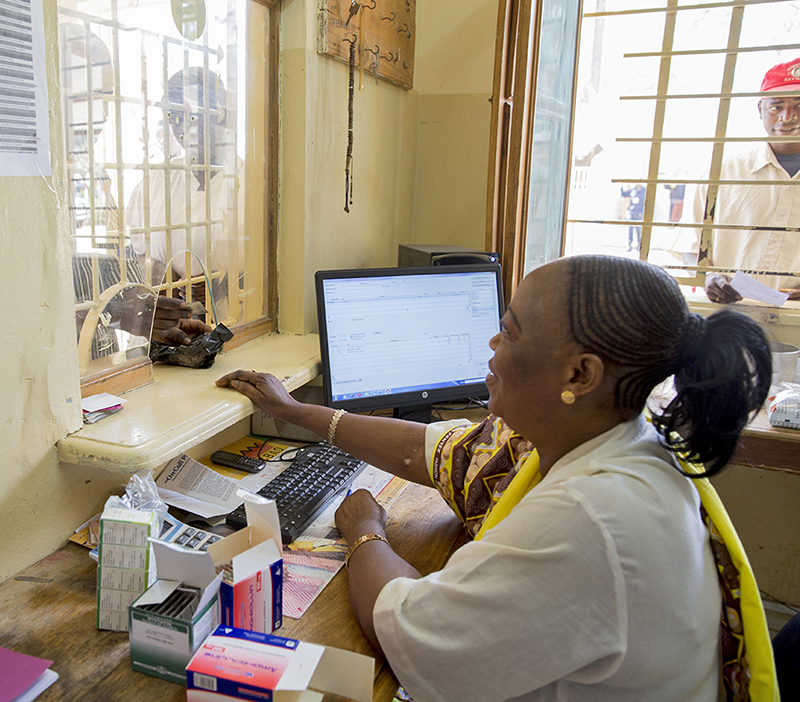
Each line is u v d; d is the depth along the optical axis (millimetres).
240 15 1413
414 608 724
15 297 848
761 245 2273
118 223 1144
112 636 813
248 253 1580
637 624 667
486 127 2164
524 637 667
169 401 1148
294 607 890
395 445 1189
